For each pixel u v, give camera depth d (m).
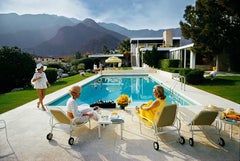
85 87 14.80
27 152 3.85
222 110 4.63
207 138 4.42
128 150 3.89
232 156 3.63
